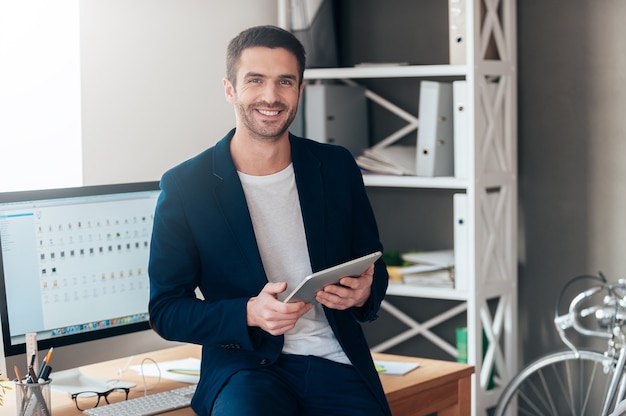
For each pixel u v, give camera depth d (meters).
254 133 2.11
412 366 2.55
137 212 2.55
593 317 3.52
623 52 3.38
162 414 2.16
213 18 3.40
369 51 3.91
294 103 2.11
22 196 2.32
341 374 2.16
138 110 3.15
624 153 3.41
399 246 3.93
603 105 3.44
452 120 3.53
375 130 3.91
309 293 2.00
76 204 2.43
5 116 2.95
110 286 2.50
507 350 3.58
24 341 2.34
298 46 2.12
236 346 2.11
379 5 3.88
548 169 3.58
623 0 3.36
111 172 3.09
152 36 3.19
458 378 2.54
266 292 2.03
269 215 2.17
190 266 2.18
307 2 3.65
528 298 3.66
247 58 2.07
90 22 3.00
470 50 3.33
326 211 2.21
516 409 3.64
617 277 3.45
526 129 3.62
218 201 2.14
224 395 2.05
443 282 3.50
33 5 2.98
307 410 2.13
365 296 2.17
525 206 3.65
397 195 3.91
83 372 2.54
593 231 3.50
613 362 3.03
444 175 3.52
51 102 3.01
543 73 3.56
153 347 2.82
